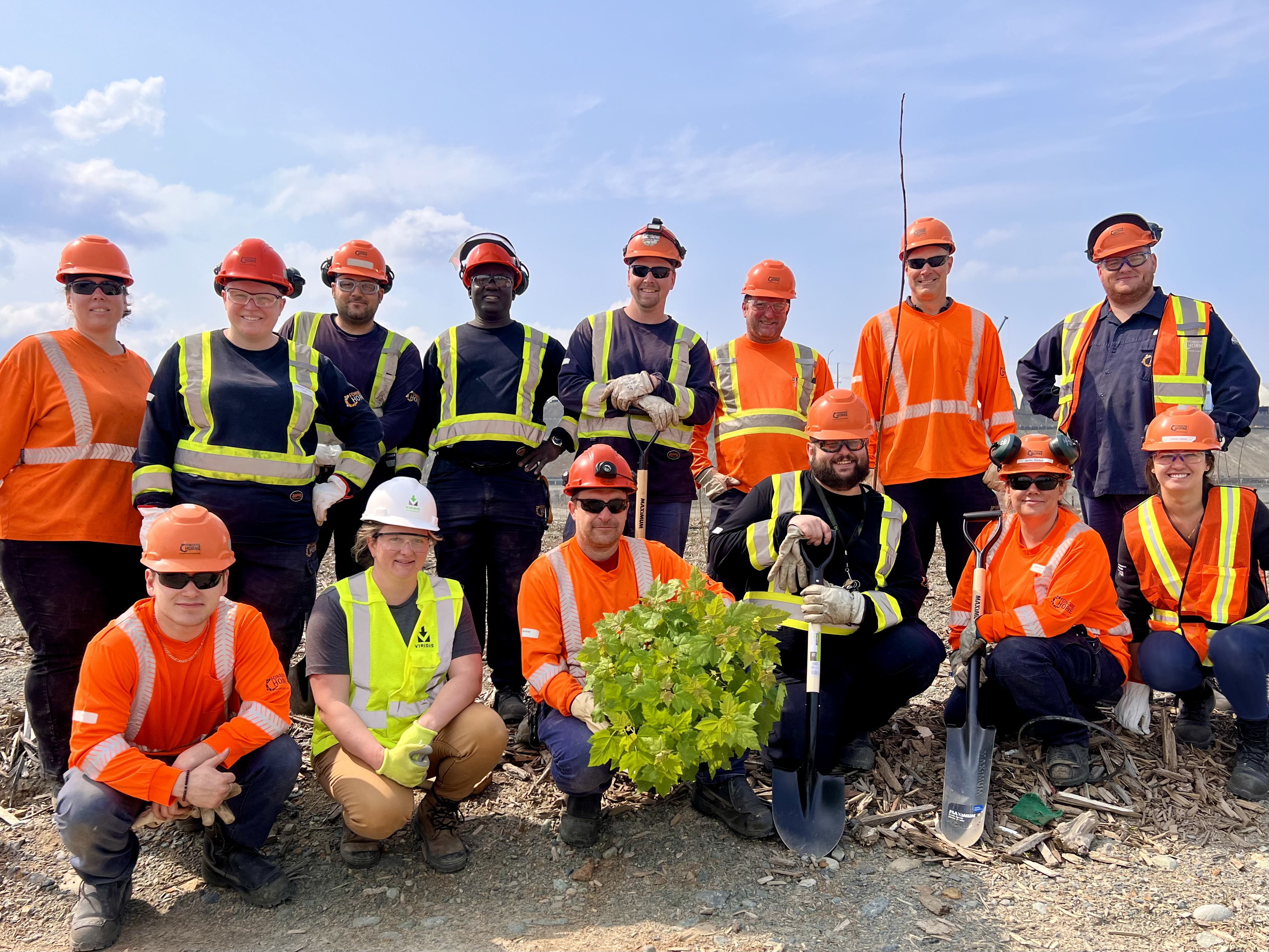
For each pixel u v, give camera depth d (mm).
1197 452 4188
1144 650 4352
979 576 4320
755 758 4258
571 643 3803
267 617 3994
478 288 4781
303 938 3135
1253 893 3371
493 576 4777
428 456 5102
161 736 3344
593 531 3711
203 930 3201
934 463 5016
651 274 4824
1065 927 3158
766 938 3082
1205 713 4434
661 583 3523
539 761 4340
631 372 4812
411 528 3424
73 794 3051
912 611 4098
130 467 4043
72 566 3904
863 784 4074
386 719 3520
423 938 3121
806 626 4066
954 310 5109
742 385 5184
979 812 3795
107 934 3090
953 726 4324
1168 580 4375
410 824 3883
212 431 3902
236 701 3482
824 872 3492
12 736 4383
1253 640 4055
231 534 3885
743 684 3400
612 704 3318
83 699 3117
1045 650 4090
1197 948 3047
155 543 3129
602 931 3143
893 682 4055
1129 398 4941
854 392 4523
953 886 3408
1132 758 4289
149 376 4309
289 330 5070
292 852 3695
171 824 3830
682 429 4816
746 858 3584
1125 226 4883
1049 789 4074
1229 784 4086
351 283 4934
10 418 3834
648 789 3861
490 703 4938
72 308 4055
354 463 4223
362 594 3564
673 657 3312
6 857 3604
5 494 3885
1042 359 5477
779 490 4195
